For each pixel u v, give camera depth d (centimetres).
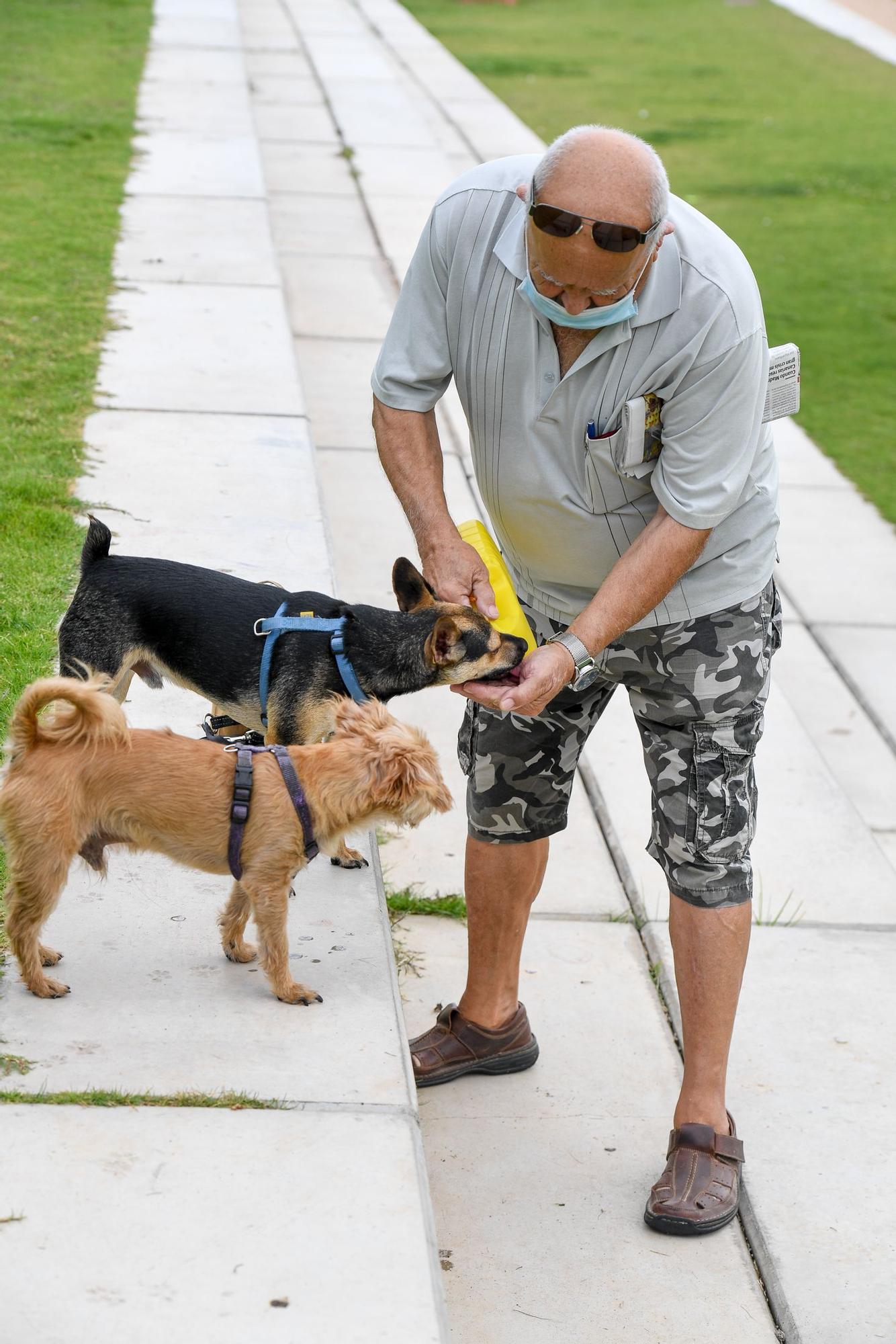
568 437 316
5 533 570
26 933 325
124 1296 249
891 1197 362
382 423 347
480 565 346
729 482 309
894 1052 418
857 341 1166
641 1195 359
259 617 419
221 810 331
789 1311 325
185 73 1672
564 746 363
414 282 333
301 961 363
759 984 443
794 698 678
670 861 350
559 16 2966
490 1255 335
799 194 1608
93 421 709
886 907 490
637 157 275
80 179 1170
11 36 1795
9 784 321
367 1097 309
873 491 898
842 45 2797
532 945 459
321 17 2309
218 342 841
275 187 1333
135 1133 289
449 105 1767
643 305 294
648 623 334
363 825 343
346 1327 248
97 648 421
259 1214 271
